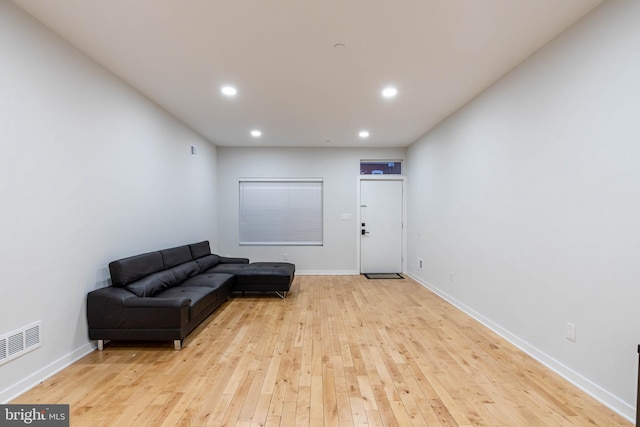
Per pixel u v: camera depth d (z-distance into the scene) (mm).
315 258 6258
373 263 6305
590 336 2070
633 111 1800
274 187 6262
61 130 2387
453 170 4105
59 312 2357
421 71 2934
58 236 2355
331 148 6242
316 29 2273
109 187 2938
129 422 1767
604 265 1976
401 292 4812
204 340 2945
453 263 4109
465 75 3020
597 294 2025
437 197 4664
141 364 2461
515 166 2842
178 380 2223
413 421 1788
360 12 2078
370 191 6281
